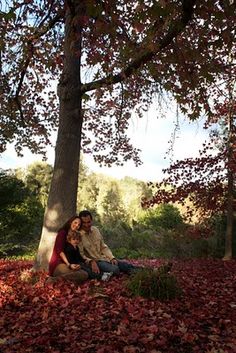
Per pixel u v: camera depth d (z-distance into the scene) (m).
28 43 8.89
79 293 6.33
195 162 13.13
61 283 6.75
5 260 12.94
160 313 5.47
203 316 5.50
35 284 6.92
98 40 7.12
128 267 7.52
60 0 7.60
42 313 5.53
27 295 6.27
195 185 13.29
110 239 17.89
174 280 6.35
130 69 7.55
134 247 16.69
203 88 8.08
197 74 7.70
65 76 8.37
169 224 22.97
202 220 14.39
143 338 4.62
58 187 8.34
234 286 7.84
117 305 5.76
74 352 4.36
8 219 17.06
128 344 4.53
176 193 13.37
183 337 4.69
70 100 8.41
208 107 8.30
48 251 8.14
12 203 17.30
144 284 6.14
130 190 33.69
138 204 31.58
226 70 9.88
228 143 13.01
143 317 5.32
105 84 8.03
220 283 8.08
